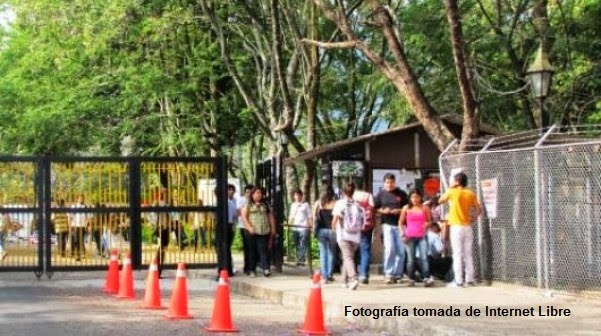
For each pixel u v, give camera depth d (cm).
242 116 3027
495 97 2614
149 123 3114
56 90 3006
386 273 1631
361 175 1916
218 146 3172
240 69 3052
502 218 1525
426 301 1343
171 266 1909
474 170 1602
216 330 1163
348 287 1570
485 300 1349
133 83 2775
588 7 2430
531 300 1343
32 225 1845
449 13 1638
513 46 2480
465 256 1556
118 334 1129
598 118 2358
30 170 1847
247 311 1447
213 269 2025
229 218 2000
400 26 2673
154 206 1902
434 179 1938
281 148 2505
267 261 1911
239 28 2803
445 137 1727
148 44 2867
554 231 1395
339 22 1834
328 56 3203
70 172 1864
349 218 1552
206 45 2931
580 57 2469
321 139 3322
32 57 2969
